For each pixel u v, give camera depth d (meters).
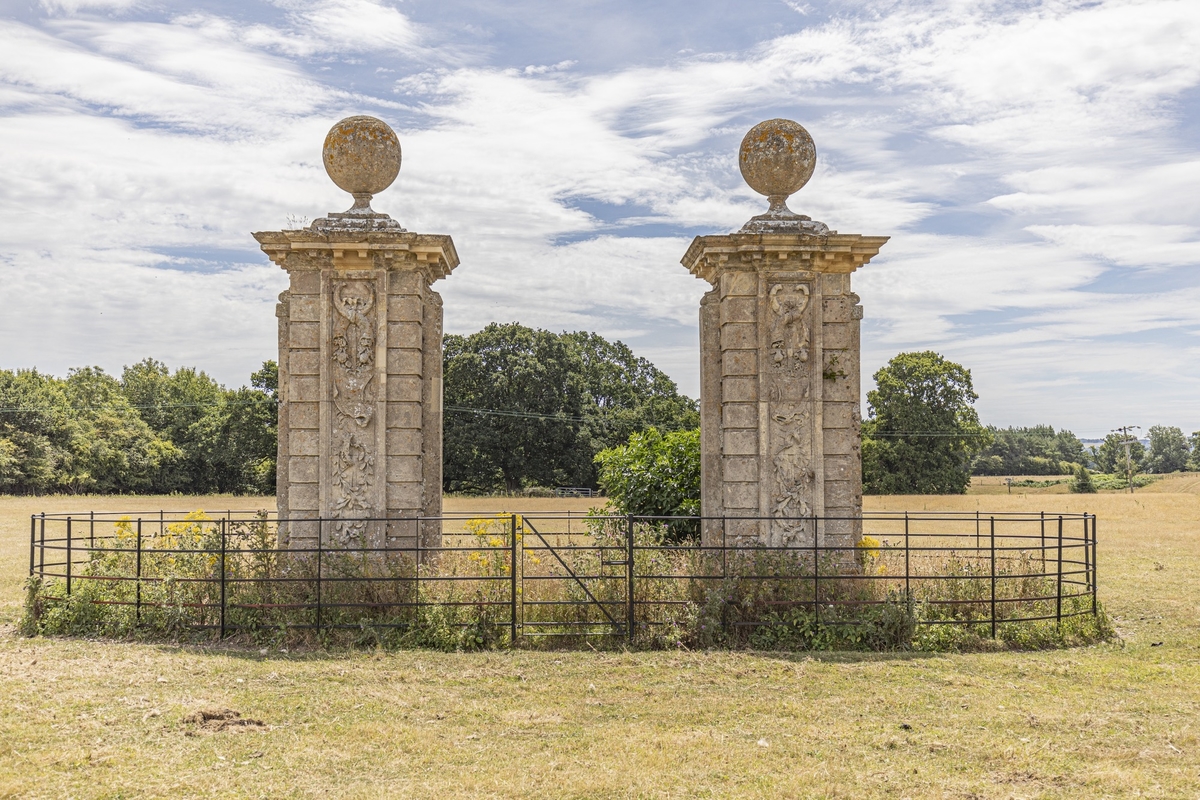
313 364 14.05
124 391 90.75
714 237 14.24
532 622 12.48
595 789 7.18
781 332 14.23
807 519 13.80
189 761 7.73
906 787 7.25
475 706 9.43
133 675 10.37
